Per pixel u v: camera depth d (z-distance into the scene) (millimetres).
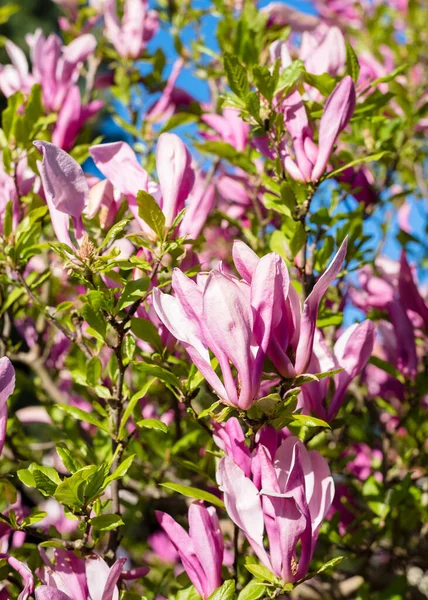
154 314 921
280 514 775
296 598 1125
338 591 1144
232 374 816
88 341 1012
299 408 866
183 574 882
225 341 758
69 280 1213
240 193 1203
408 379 1119
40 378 1230
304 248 946
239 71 957
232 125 1179
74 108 1135
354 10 1930
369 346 883
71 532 1255
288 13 1281
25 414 1250
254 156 1169
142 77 1429
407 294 1142
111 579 795
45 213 1013
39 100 1082
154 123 1372
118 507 889
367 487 1101
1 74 1283
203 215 956
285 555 776
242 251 780
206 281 752
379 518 1082
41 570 934
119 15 1572
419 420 1186
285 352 790
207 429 862
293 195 952
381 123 1195
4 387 786
